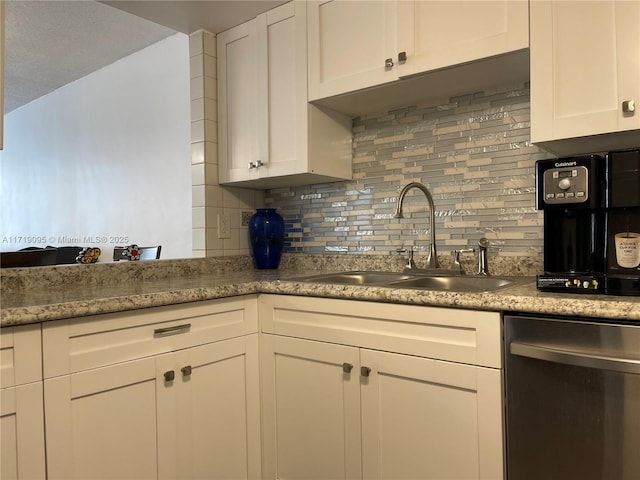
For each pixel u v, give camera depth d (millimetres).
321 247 2301
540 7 1370
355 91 1812
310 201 2344
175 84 2973
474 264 1820
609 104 1257
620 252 1223
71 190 3969
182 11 2074
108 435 1278
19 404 1106
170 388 1430
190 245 2879
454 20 1554
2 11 1263
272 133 2070
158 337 1405
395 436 1363
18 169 4723
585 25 1299
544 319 1115
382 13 1728
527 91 1715
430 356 1296
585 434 1060
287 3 2014
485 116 1811
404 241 2023
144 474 1356
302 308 1579
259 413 1700
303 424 1576
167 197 3039
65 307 1181
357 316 1444
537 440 1121
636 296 1107
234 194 2400
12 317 1081
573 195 1227
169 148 3020
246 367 1666
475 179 1834
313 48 1924
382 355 1390
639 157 1153
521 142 1729
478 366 1213
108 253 3543
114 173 3496
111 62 3477
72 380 1206
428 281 1792
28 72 3701
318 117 1997
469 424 1230
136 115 3285
